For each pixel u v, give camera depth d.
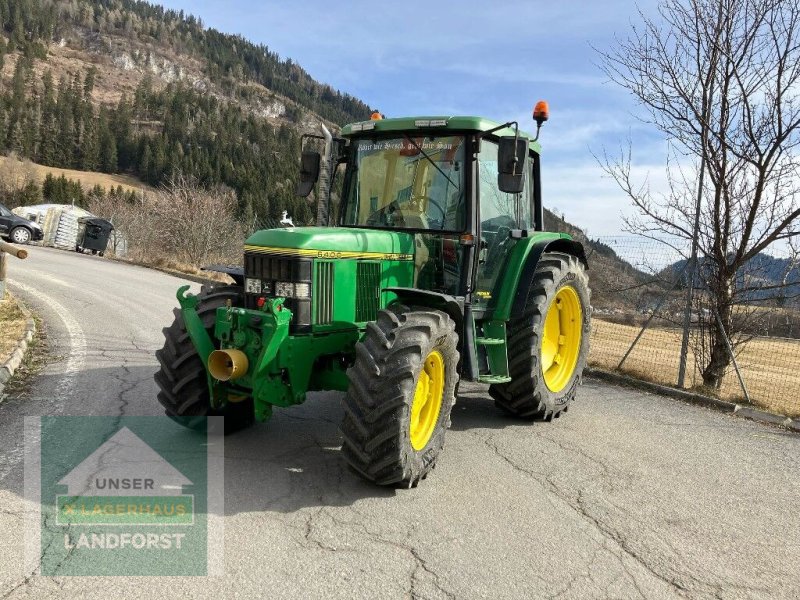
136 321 10.24
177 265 21.75
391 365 3.92
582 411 6.48
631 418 6.30
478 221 5.02
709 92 7.40
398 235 5.03
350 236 4.63
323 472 4.41
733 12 7.20
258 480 4.20
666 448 5.38
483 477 4.50
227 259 25.31
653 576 3.31
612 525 3.87
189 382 4.68
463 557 3.37
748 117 7.35
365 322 4.75
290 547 3.36
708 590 3.21
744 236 7.60
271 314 4.20
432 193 5.13
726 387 9.12
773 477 4.82
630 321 8.45
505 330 5.46
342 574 3.12
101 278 16.33
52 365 7.07
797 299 7.50
